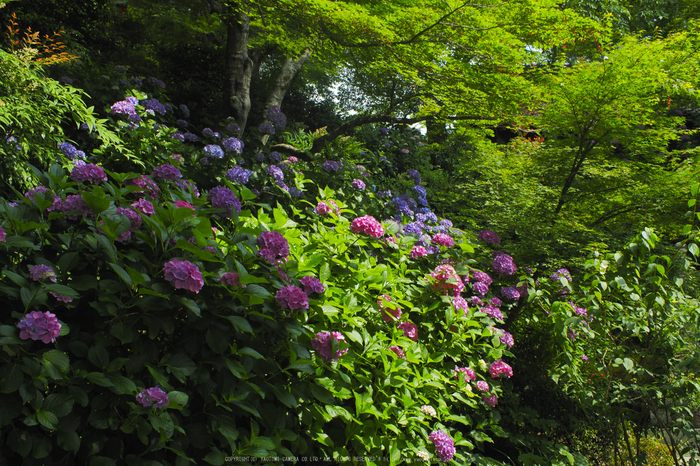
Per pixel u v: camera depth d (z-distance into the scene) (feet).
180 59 30.42
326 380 6.68
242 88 23.16
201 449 5.49
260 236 6.46
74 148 13.38
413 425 7.98
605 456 12.69
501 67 17.99
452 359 10.59
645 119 16.51
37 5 29.04
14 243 4.74
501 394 11.10
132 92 17.38
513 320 13.88
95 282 5.00
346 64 23.02
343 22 17.79
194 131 27.40
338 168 17.71
